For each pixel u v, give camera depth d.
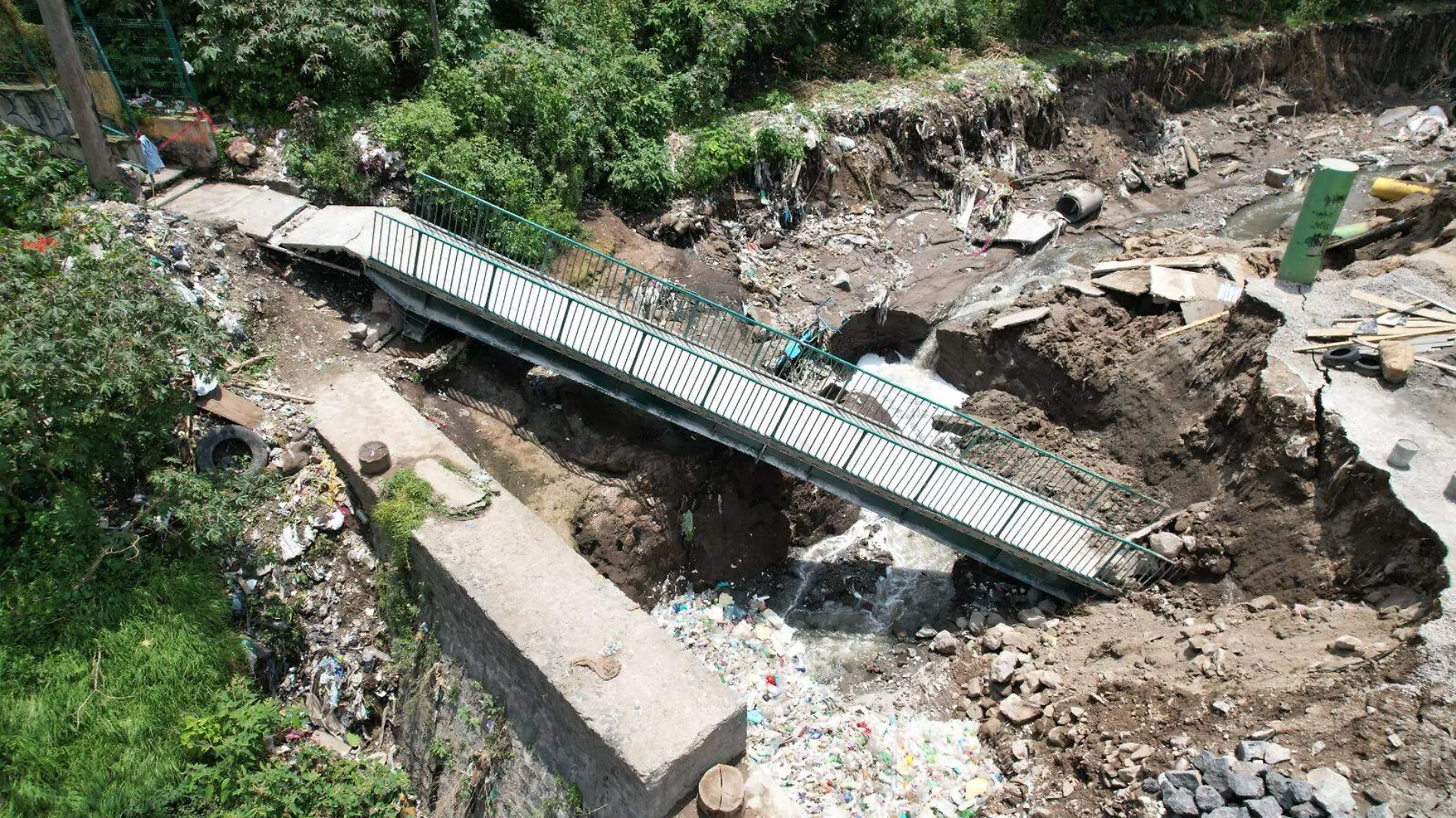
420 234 14.03
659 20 22.11
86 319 10.59
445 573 11.10
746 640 14.12
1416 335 13.59
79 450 10.69
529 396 15.37
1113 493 15.25
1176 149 27.98
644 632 10.63
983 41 28.48
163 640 10.78
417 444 12.85
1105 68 28.03
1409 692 9.46
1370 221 19.48
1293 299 14.71
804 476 14.13
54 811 9.29
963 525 13.55
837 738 12.22
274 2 17.02
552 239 17.27
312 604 12.23
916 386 19.06
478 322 14.60
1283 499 12.57
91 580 10.91
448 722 11.53
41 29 14.82
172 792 9.92
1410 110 31.69
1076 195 23.64
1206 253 18.64
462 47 18.48
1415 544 10.70
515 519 11.98
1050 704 12.15
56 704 9.94
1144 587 13.69
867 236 22.00
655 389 13.63
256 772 10.69
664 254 18.88
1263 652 11.16
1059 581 14.39
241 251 15.12
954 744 12.24
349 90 17.64
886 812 11.19
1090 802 10.48
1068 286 18.20
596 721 9.53
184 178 16.34
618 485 14.45
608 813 9.77
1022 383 17.91
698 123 21.78
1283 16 33.06
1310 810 8.86
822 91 24.59
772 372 15.55
